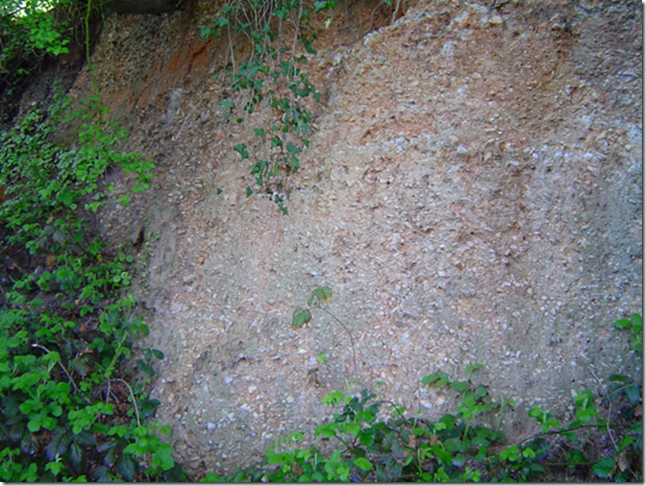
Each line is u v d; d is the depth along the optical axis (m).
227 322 3.60
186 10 5.04
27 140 5.45
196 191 4.14
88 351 3.62
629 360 2.92
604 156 3.30
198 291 3.77
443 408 3.01
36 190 4.66
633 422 2.72
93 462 3.11
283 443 3.12
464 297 3.26
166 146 4.51
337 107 3.84
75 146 5.22
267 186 3.78
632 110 3.36
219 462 3.16
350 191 3.64
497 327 3.16
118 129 4.22
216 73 4.52
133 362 3.63
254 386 3.34
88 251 4.25
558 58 3.51
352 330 3.36
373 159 3.63
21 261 4.41
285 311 3.53
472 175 3.42
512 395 2.99
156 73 5.02
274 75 3.61
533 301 3.18
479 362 3.10
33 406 2.79
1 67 6.12
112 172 4.75
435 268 3.34
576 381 2.95
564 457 2.71
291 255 3.66
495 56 3.58
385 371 3.20
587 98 3.43
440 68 3.64
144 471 2.99
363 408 3.04
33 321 3.64
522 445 2.78
